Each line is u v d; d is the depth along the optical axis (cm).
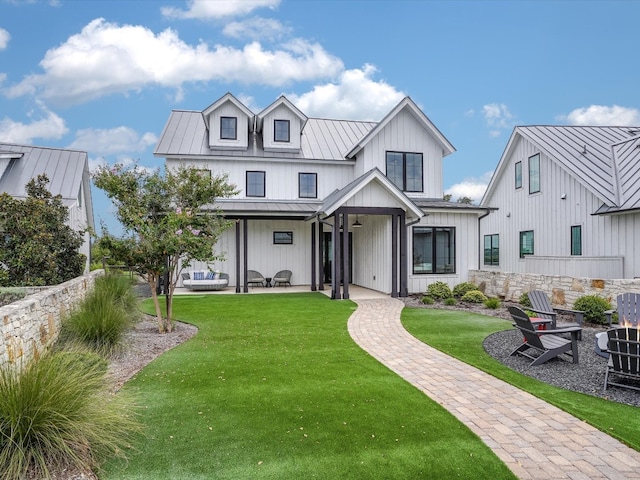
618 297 775
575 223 1514
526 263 1508
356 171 1841
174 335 848
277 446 387
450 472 347
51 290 736
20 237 1084
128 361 661
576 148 1653
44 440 339
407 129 1753
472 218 1609
